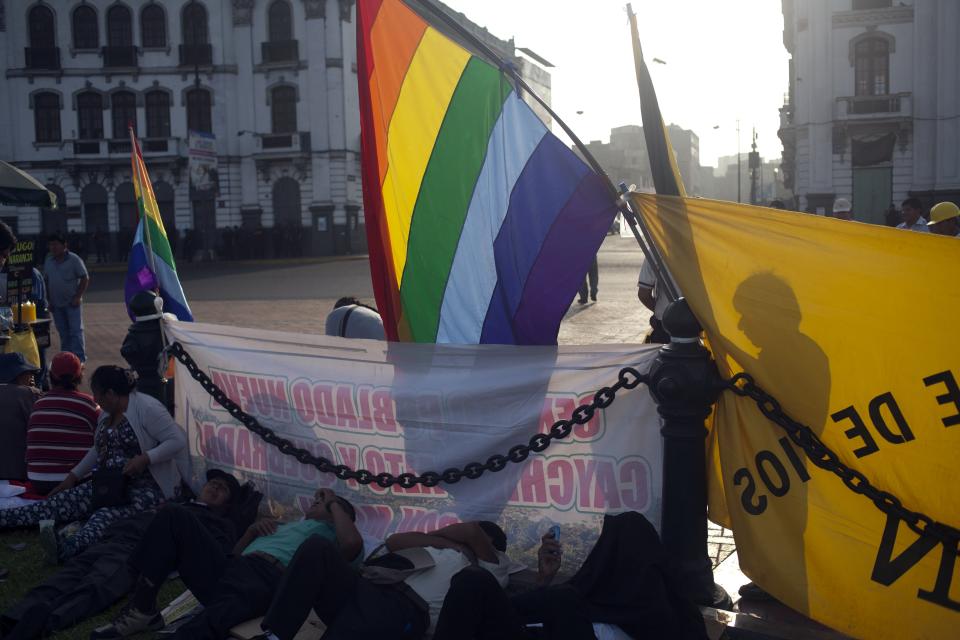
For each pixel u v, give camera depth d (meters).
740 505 4.25
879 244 3.91
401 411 5.23
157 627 4.39
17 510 5.70
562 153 4.96
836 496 4.02
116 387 5.57
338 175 43.94
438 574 4.14
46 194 9.36
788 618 4.29
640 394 4.64
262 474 5.71
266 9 43.56
